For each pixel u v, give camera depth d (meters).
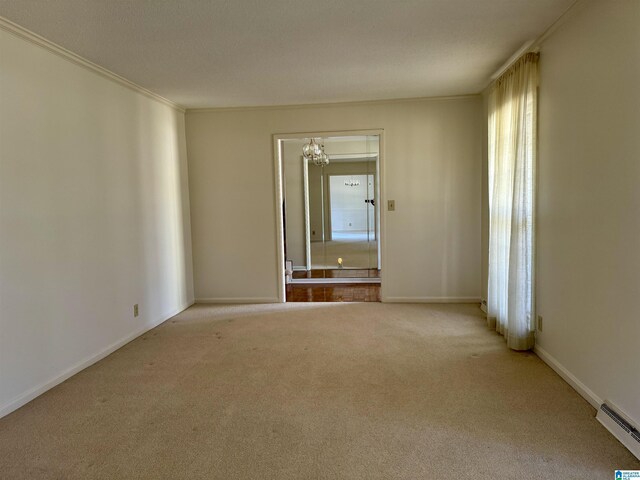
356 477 1.87
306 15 2.45
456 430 2.22
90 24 2.50
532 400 2.51
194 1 2.24
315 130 4.76
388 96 4.49
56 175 2.85
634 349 2.00
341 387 2.74
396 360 3.17
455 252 4.76
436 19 2.55
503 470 1.89
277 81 3.78
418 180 4.72
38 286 2.69
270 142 4.83
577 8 2.41
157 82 3.72
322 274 6.46
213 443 2.15
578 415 2.33
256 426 2.30
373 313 4.46
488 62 3.38
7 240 2.47
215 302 5.06
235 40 2.80
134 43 2.81
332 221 6.40
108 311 3.41
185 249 4.86
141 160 3.94
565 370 2.72
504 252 3.58
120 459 2.03
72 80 3.02
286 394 2.66
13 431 2.28
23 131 2.59
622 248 2.07
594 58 2.28
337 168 6.31
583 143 2.41
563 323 2.73
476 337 3.64
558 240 2.76
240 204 4.94
